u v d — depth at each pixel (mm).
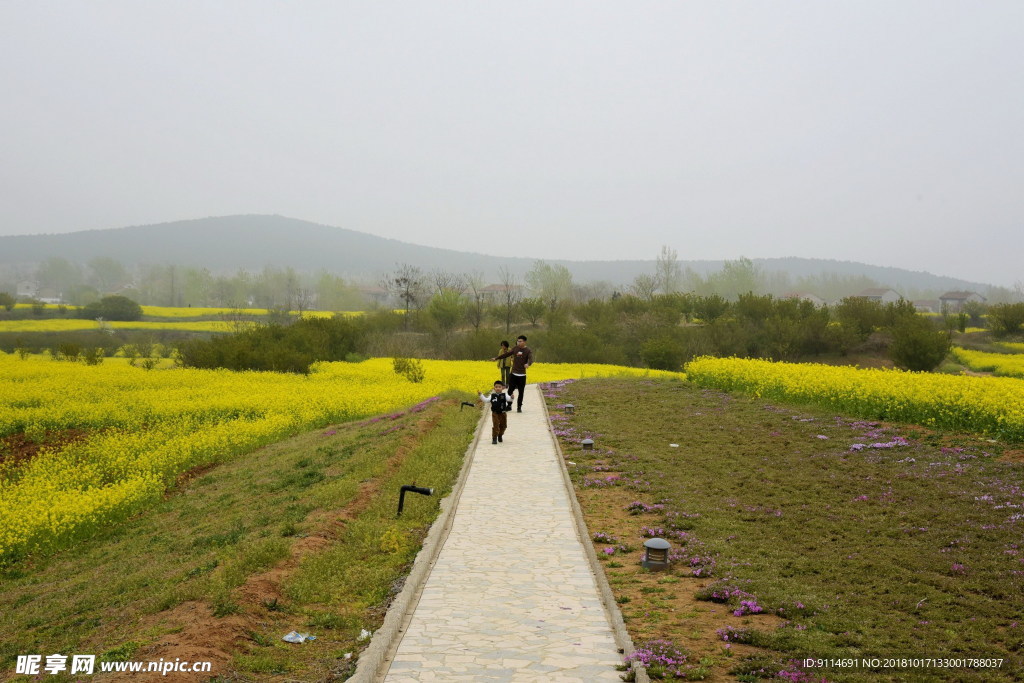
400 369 31969
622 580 8344
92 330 74875
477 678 5914
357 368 38219
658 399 23484
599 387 27391
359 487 12500
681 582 8328
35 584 10500
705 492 12273
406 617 7246
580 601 7766
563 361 52500
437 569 8727
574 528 10508
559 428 18688
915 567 8484
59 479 15320
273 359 35844
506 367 21875
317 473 14547
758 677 5883
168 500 14898
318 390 27562
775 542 9625
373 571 8461
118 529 13148
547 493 12430
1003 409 14844
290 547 9188
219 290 162000
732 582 8070
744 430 17469
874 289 167125
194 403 24016
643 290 108500
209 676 5629
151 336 71125
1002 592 7656
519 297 88562
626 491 12570
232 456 18672
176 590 7781
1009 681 5812
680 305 72688
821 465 13641
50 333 70250
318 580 8109
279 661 6043
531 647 6559
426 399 24969
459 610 7453
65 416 22828
